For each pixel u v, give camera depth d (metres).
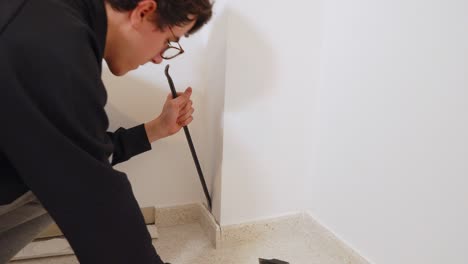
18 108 0.42
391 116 0.84
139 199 1.18
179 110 0.95
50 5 0.47
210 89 1.10
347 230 1.02
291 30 1.01
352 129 0.97
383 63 0.85
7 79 0.41
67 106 0.44
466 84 0.67
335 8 1.00
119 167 1.12
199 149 1.20
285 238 1.18
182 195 1.23
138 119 1.10
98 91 0.49
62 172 0.45
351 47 0.95
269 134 1.07
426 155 0.77
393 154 0.85
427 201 0.77
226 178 1.06
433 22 0.73
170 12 0.54
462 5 0.67
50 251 1.02
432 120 0.75
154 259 0.56
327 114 1.07
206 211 1.18
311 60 1.06
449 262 0.73
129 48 0.59
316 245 1.13
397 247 0.86
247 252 1.09
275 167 1.11
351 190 0.99
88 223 0.47
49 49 0.43
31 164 0.44
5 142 0.43
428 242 0.78
